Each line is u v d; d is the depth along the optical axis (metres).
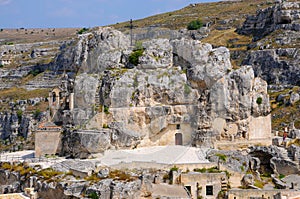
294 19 193.38
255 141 92.44
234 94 90.56
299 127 136.50
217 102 88.88
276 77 171.75
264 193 76.62
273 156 90.56
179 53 91.75
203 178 75.69
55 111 99.19
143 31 105.19
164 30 104.38
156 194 71.88
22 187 82.56
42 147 93.25
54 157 90.81
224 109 89.38
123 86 86.94
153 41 94.25
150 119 86.06
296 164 88.19
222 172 77.69
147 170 76.56
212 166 79.62
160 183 74.25
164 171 76.31
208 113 88.50
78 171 77.25
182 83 87.62
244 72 91.81
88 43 98.75
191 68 88.88
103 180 71.88
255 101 93.06
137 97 86.25
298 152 90.12
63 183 73.50
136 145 84.69
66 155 90.81
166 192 72.38
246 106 90.94
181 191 72.62
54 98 100.31
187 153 82.94
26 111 199.62
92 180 73.12
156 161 79.25
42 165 85.06
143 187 71.81
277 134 106.38
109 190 69.88
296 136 100.88
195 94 88.12
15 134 195.50
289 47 178.88
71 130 89.88
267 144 93.88
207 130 88.25
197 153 83.56
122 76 88.00
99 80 91.25
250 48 193.00
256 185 80.81
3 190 84.38
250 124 92.62
